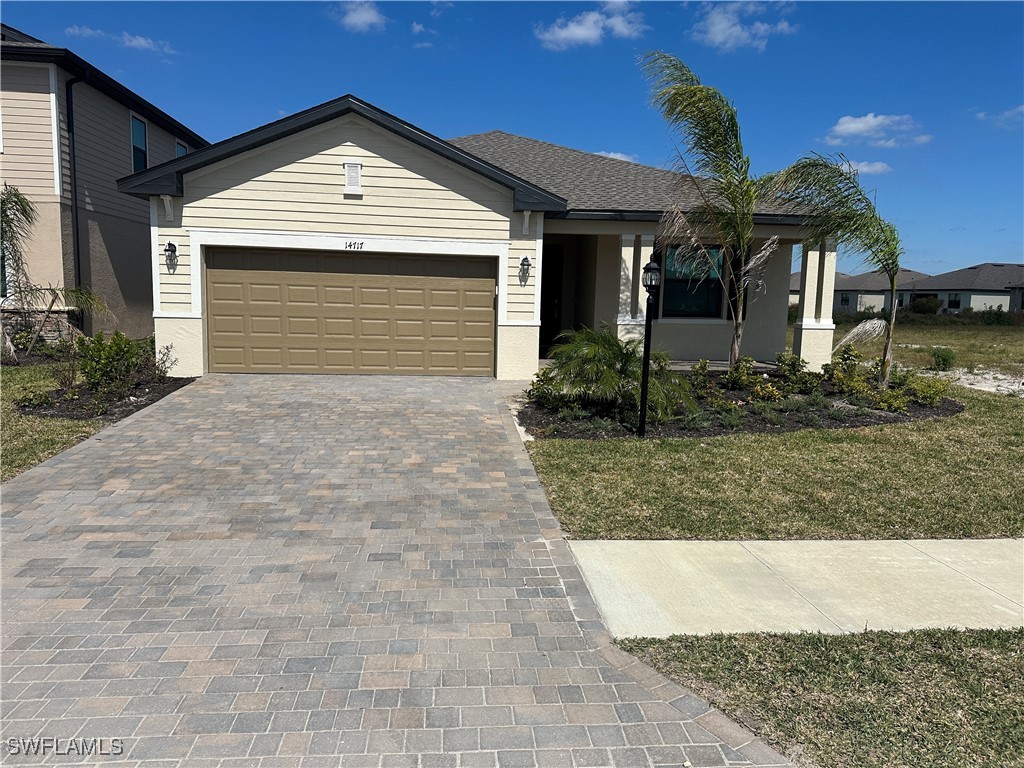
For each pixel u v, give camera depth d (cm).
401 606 421
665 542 532
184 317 1148
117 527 538
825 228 1138
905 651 380
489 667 358
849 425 941
